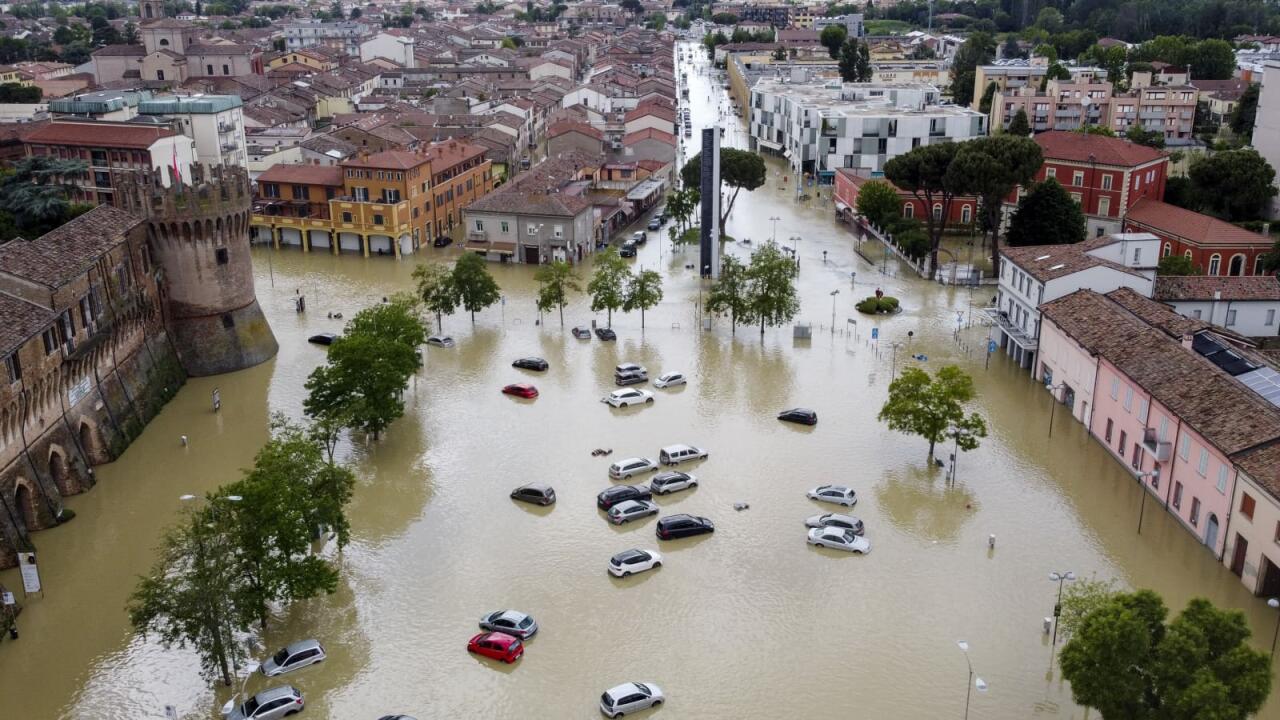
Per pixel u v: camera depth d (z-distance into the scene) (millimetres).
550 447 108188
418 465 104312
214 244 128375
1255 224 182875
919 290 163500
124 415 111938
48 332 96625
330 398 105250
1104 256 129375
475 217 180000
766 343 139625
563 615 79812
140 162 186375
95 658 76438
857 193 195625
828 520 91125
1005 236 181125
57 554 90500
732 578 84562
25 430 92938
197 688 73062
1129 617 59469
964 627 78062
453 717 69125
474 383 125938
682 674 73062
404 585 84000
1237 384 90812
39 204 160875
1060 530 91688
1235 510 83188
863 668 73562
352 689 71875
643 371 125062
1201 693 56219
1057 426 113312
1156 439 95562
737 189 195750
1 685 73438
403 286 167000
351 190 185125
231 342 131875
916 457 105750
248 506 75500
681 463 103938
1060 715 68812
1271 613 79062
